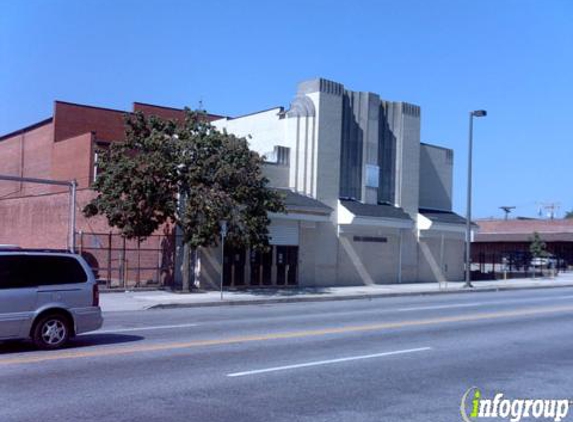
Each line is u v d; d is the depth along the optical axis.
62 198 38.38
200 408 8.34
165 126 27.50
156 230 30.64
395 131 39.22
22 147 53.19
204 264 29.47
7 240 44.03
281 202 28.61
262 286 31.55
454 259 42.97
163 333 15.52
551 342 14.95
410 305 25.36
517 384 10.23
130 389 9.35
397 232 38.59
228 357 12.11
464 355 12.91
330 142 34.72
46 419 7.71
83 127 49.44
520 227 73.31
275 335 15.27
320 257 34.22
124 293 27.50
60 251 13.13
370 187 37.03
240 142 27.78
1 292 12.16
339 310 22.72
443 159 44.88
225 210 26.22
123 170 26.17
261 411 8.25
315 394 9.24
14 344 13.50
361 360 12.05
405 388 9.77
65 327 12.92
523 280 47.75
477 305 25.48
